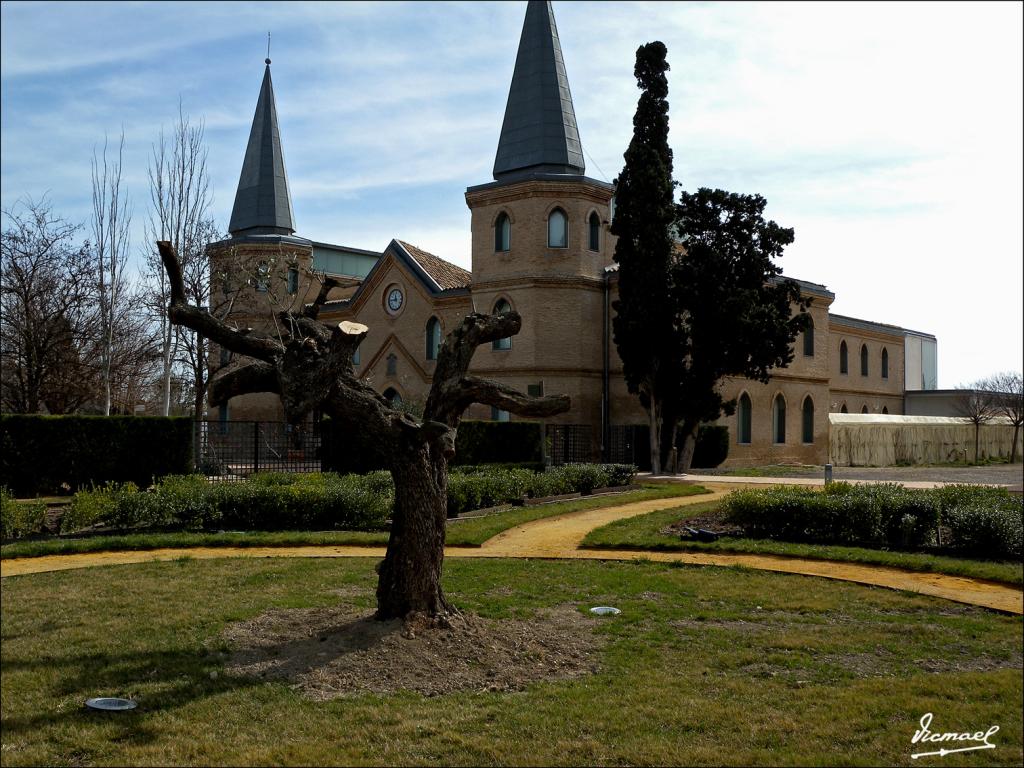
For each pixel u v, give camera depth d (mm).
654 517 19234
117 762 6340
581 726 7043
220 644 9156
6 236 32000
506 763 6375
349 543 16047
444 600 9648
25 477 22844
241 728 6957
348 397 8969
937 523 15852
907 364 58344
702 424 35844
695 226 32000
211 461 32188
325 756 6430
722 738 6895
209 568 13562
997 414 56281
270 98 46031
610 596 11891
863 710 7496
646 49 32094
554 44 38062
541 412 9641
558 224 36531
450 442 9523
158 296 34906
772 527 16969
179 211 35250
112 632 9711
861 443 44969
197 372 35281
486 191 37344
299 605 10891
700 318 31375
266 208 45156
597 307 37062
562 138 37125
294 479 21016
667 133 32469
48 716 7184
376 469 25828
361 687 7895
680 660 8938
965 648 9680
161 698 7582
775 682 8297
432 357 40719
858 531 16203
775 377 40031
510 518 19078
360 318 44344
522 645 9133
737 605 11500
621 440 35875
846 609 11359
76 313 33875
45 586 12195
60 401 33750
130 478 24250
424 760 6395
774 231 31344
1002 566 13867
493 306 37344
